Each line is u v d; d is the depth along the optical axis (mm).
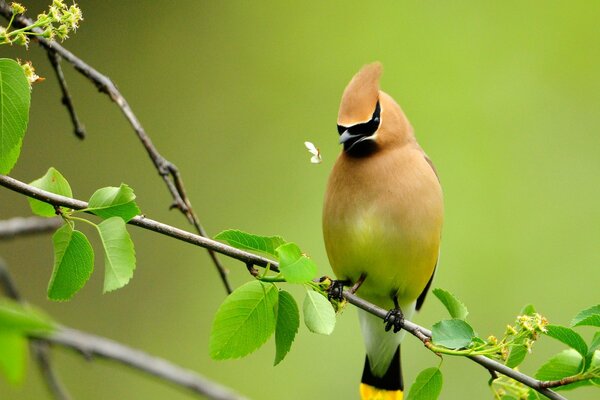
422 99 15180
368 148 7910
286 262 5586
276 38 15555
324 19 15570
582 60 15266
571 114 14977
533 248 13922
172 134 15055
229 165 14945
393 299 8352
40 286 13445
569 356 5938
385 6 15547
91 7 15375
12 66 5383
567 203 14398
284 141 15078
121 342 13391
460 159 14695
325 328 5680
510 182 14492
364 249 7922
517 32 15445
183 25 15578
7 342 3344
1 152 5461
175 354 13398
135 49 15422
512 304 13500
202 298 13742
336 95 15328
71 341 6984
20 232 7707
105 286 5480
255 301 5754
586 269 13797
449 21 15492
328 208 8070
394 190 7852
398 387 8836
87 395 12664
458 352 5934
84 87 14992
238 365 12867
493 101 15125
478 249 13922
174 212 14445
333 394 12570
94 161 14750
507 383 6117
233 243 5809
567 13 15328
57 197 5660
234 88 15375
